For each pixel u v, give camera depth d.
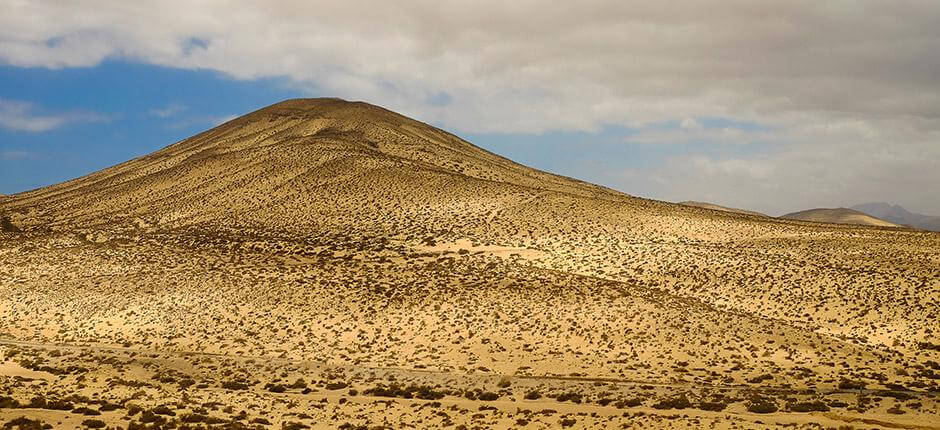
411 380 64.31
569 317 79.12
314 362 71.81
